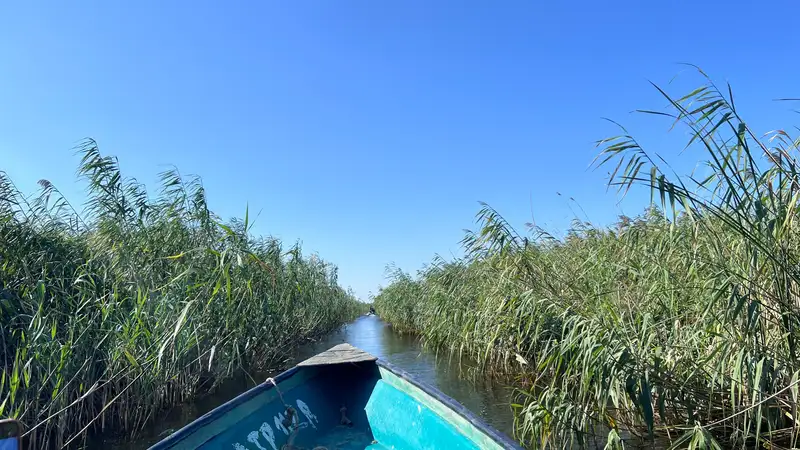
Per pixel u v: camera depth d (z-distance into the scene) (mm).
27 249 6852
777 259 3805
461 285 10875
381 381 6379
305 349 15445
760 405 3947
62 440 5922
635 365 4340
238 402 5098
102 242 7980
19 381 5621
